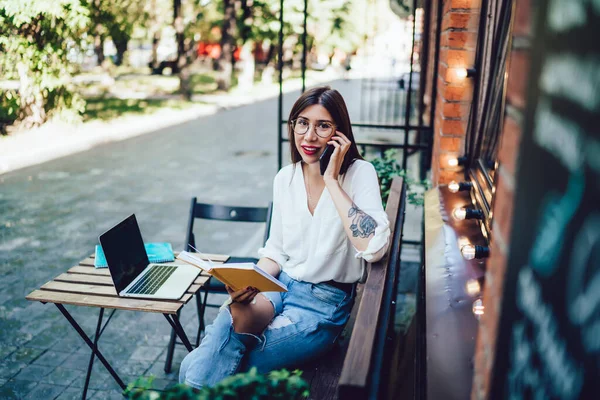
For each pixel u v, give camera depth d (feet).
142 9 49.21
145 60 115.85
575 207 2.67
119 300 8.21
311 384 7.47
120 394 10.88
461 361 5.63
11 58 37.22
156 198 25.95
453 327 6.33
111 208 24.11
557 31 2.84
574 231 2.68
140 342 12.89
